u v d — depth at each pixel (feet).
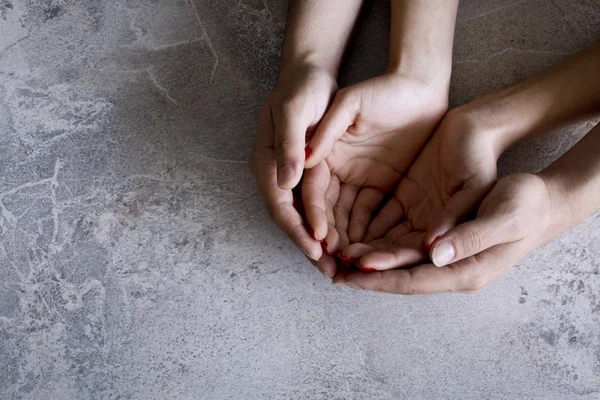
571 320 2.46
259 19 2.70
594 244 2.50
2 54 2.67
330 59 2.40
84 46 2.68
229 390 2.42
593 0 2.71
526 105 2.35
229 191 2.54
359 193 2.39
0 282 2.49
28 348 2.45
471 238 2.03
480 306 2.46
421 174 2.34
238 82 2.64
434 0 2.39
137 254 2.50
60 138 2.59
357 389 2.42
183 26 2.69
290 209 2.19
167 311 2.46
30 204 2.54
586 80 2.36
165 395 2.42
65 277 2.49
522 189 2.10
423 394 2.42
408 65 2.34
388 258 2.11
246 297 2.47
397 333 2.45
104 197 2.54
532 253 2.49
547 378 2.44
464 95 2.62
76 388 2.43
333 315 2.46
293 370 2.43
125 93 2.62
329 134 2.19
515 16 2.70
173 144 2.58
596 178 2.21
